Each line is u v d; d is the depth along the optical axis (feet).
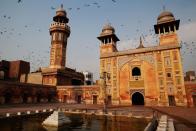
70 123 39.81
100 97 94.48
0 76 119.85
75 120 43.88
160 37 87.10
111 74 94.73
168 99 78.69
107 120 43.55
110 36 102.32
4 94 77.87
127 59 92.43
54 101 105.60
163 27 87.97
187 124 35.04
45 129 33.60
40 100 97.04
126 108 70.49
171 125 30.50
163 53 84.12
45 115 51.98
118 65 94.12
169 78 80.28
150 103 81.92
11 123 38.27
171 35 84.53
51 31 120.06
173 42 83.05
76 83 132.05
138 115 49.06
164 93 79.77
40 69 120.88
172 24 86.07
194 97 74.54
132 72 96.84
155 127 32.76
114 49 104.01
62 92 106.01
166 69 81.76
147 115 48.75
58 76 110.42
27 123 39.17
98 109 64.85
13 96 82.02
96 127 35.24
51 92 104.58
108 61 97.66
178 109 64.69
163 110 61.52
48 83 111.04
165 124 30.19
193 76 114.11
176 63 80.18
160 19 88.69
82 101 99.60
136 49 90.68
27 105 77.46
